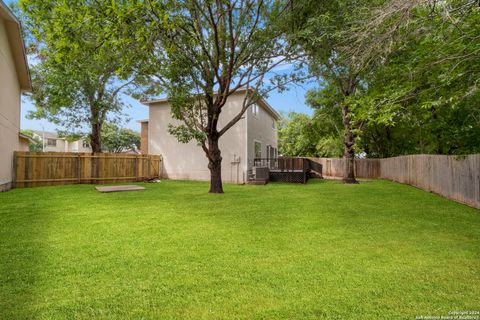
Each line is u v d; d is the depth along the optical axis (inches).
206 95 340.2
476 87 160.9
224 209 241.1
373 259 124.0
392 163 567.2
